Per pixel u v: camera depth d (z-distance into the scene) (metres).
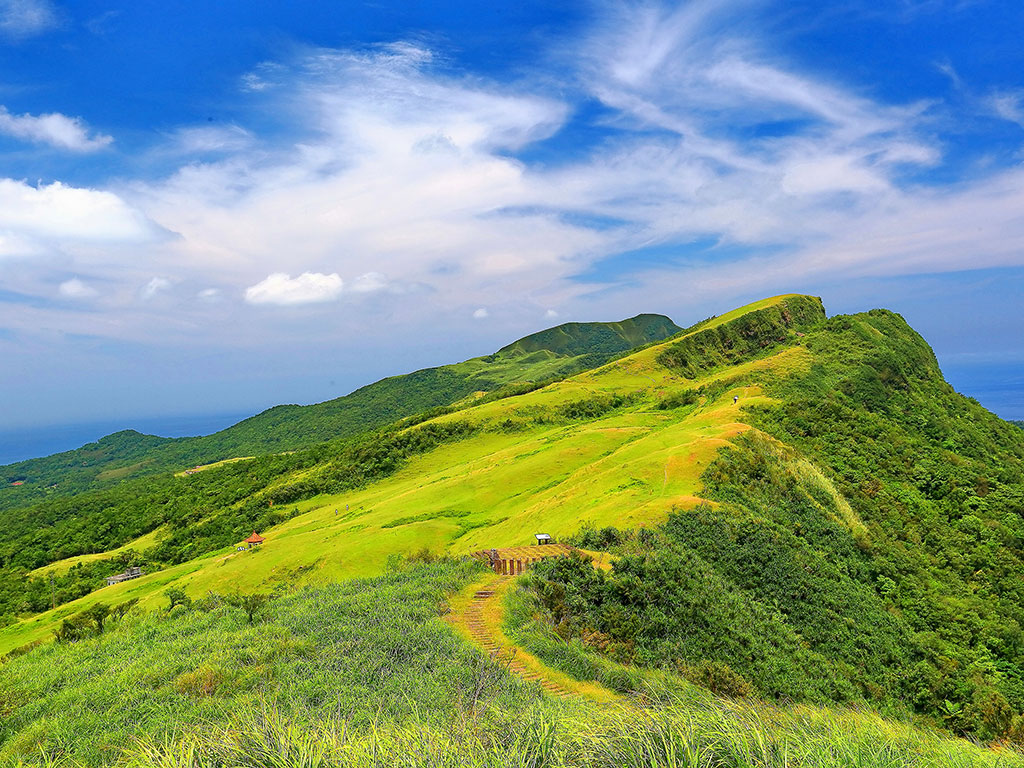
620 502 45.81
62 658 25.61
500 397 164.38
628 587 26.31
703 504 41.72
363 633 20.98
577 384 151.62
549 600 24.97
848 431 72.94
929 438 88.19
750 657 24.25
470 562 34.28
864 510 55.25
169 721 14.01
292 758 6.80
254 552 79.81
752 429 61.78
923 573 44.28
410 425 157.25
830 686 25.06
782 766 6.27
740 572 34.16
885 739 7.47
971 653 34.94
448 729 7.69
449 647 18.55
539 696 13.68
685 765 6.30
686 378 158.50
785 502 47.12
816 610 32.88
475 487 80.75
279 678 16.81
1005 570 48.03
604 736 6.81
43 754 13.28
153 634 27.19
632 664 20.00
